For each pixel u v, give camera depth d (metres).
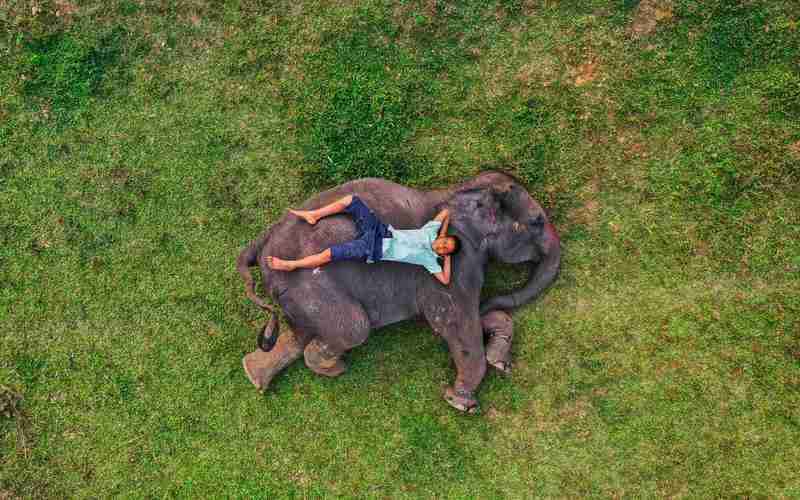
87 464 5.25
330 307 4.34
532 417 5.12
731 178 5.08
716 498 4.93
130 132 5.42
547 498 5.04
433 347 5.21
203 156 5.39
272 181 5.35
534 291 5.05
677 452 4.98
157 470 5.23
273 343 4.62
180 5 5.41
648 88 5.17
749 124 5.08
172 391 5.27
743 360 4.99
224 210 5.36
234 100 5.39
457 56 5.31
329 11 5.35
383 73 5.34
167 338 5.30
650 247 5.14
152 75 5.43
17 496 5.24
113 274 5.36
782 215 5.03
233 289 5.29
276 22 5.38
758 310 5.01
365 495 5.13
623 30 5.18
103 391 5.28
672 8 5.13
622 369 5.09
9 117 5.45
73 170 5.43
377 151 5.29
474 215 4.73
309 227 4.41
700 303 5.07
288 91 5.36
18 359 5.32
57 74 5.43
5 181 5.44
